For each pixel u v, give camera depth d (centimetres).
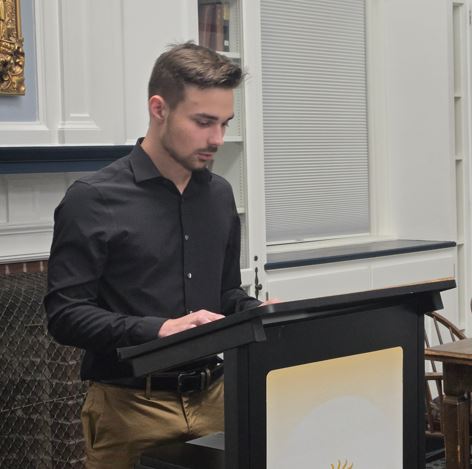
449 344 368
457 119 599
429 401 400
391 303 176
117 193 211
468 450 359
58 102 384
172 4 421
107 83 397
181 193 219
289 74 552
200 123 202
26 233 376
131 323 195
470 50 601
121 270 211
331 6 575
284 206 553
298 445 161
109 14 397
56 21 382
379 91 604
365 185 605
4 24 362
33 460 379
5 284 372
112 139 399
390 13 596
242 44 464
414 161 596
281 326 158
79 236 207
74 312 202
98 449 215
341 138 586
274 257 509
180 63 201
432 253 579
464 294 608
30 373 378
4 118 368
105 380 214
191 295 219
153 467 177
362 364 171
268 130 542
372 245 571
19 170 360
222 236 227
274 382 157
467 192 601
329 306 159
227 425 156
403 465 181
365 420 172
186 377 211
